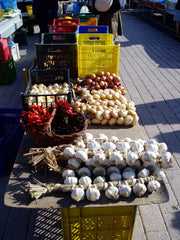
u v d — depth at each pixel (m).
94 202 1.74
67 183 1.80
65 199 1.75
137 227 2.65
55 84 3.35
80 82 3.73
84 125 2.19
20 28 9.50
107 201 1.75
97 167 1.88
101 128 2.66
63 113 2.27
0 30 6.80
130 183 1.78
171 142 4.00
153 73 6.79
